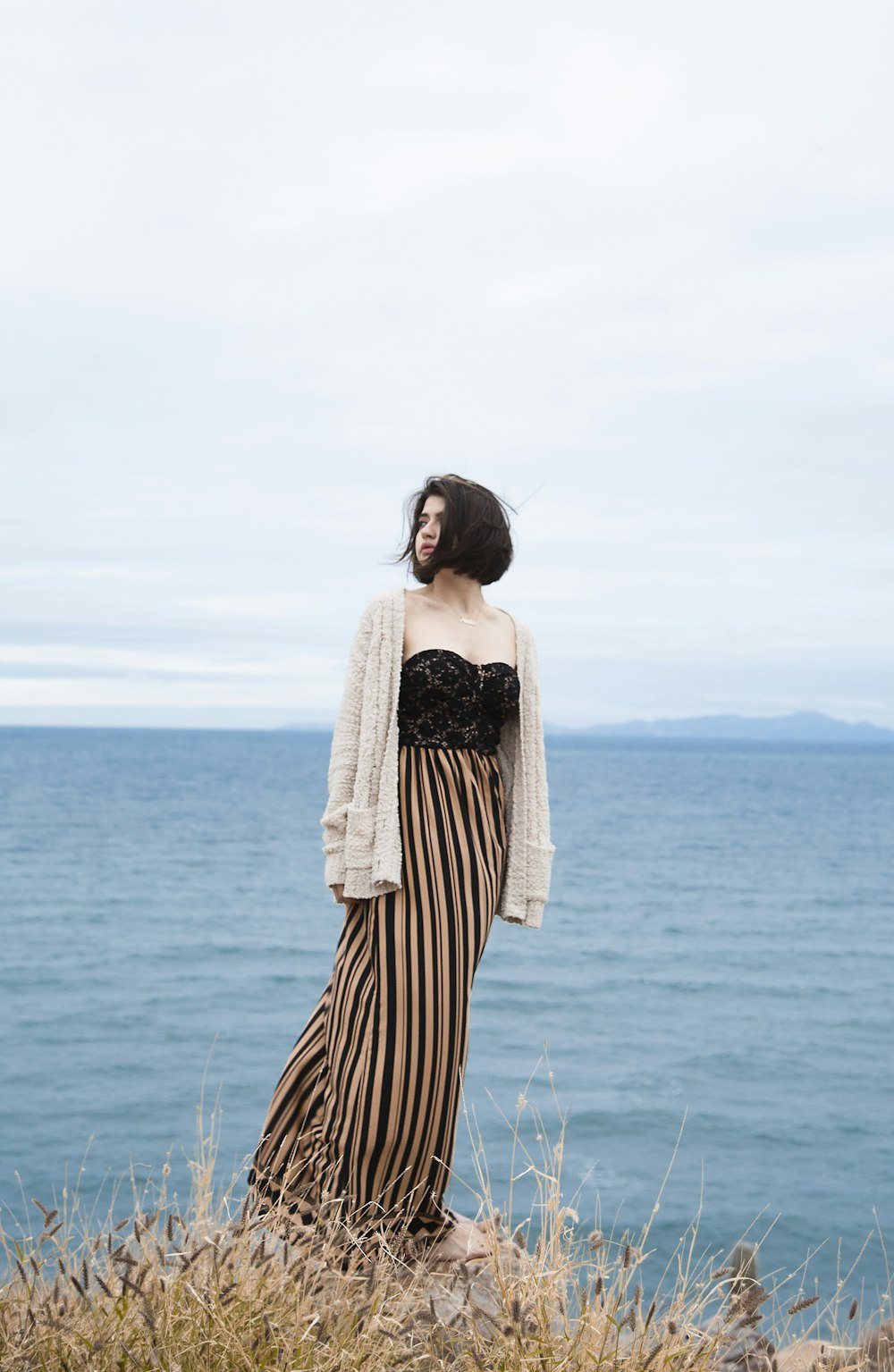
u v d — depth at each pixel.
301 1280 2.53
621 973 35.41
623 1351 2.45
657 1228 13.38
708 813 109.75
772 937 43.22
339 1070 3.16
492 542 3.49
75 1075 21.67
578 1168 15.88
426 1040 3.11
